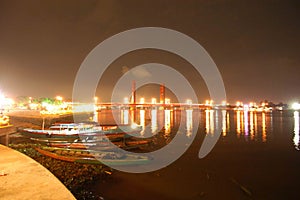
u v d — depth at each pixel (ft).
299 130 212.02
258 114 581.94
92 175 64.54
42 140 101.76
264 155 105.40
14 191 23.80
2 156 37.81
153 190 59.57
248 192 60.13
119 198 53.98
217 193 59.36
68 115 230.68
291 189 62.54
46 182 26.25
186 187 62.34
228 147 125.18
